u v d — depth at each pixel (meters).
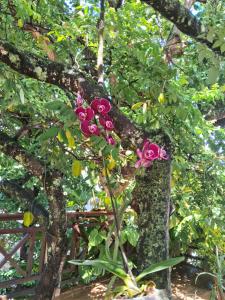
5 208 4.74
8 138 2.95
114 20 2.74
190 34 1.82
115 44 2.74
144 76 2.25
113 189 2.12
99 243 4.59
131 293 1.63
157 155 1.73
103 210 4.71
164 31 3.18
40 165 2.87
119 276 1.71
